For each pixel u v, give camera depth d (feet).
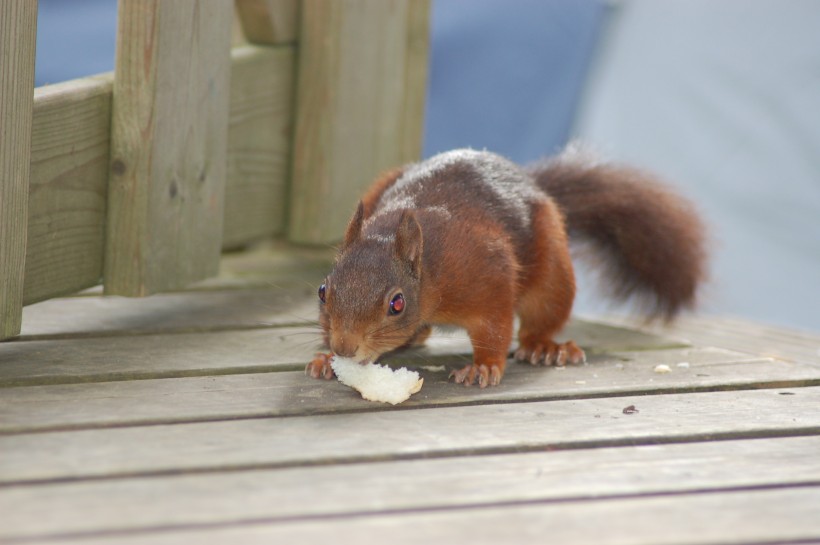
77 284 28.76
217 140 32.09
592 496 19.17
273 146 36.86
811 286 54.19
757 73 56.75
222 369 26.32
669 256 35.19
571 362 29.32
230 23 32.01
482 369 26.58
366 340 24.70
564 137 59.62
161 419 22.26
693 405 25.30
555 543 17.08
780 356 32.76
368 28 38.04
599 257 36.27
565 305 29.81
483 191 28.86
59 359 26.27
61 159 27.48
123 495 18.07
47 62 54.75
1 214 24.62
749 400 25.90
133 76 28.53
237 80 34.42
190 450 20.40
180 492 18.35
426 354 29.53
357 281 24.98
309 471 19.76
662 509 18.71
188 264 31.45
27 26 24.39
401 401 24.41
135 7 28.25
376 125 39.32
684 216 35.45
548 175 34.58
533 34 59.26
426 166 30.07
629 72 59.06
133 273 29.35
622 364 29.25
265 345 28.81
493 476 19.93
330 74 36.99
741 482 20.20
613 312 38.24
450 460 20.74
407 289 25.50
